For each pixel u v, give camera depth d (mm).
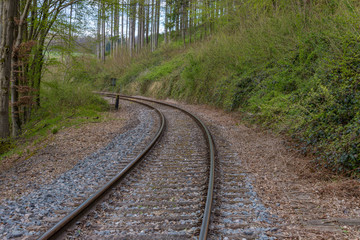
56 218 4520
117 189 5570
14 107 13297
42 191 5902
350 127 6363
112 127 14375
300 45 10836
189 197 5121
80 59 17578
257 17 15320
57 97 17328
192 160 7590
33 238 3932
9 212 4902
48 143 11297
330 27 9508
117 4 11922
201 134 11094
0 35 11312
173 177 6312
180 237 3773
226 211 4543
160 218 4320
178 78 28547
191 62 24328
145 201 5039
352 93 7094
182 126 13125
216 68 20984
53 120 16016
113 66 47781
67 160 8648
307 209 4691
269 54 13914
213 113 17328
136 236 3846
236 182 5938
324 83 8531
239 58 17078
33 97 14242
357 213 4434
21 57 12414
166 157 8062
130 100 28094
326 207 4723
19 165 8836
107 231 4008
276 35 12883
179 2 33500
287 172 6617
